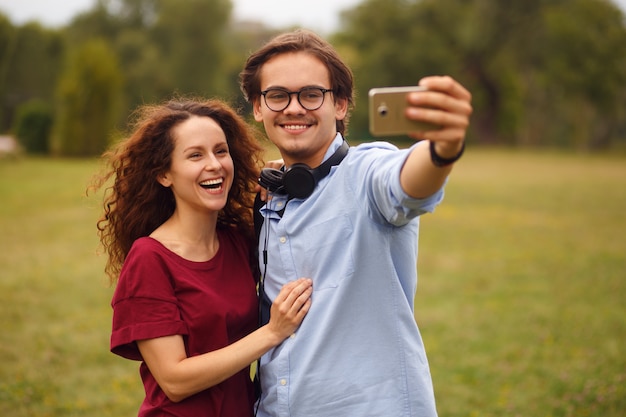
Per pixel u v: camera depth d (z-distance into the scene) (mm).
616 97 47156
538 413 4684
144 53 41562
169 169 2168
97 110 27562
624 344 6145
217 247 2219
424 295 8148
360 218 1904
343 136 2270
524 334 6539
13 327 6508
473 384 5273
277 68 2023
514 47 47781
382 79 45094
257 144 2418
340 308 1913
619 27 46344
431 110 1483
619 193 19219
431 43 45719
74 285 8242
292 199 2049
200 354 2033
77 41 44312
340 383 1899
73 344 6082
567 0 47031
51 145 29453
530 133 54344
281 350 1969
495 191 19484
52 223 12703
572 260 10164
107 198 2385
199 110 2211
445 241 11812
